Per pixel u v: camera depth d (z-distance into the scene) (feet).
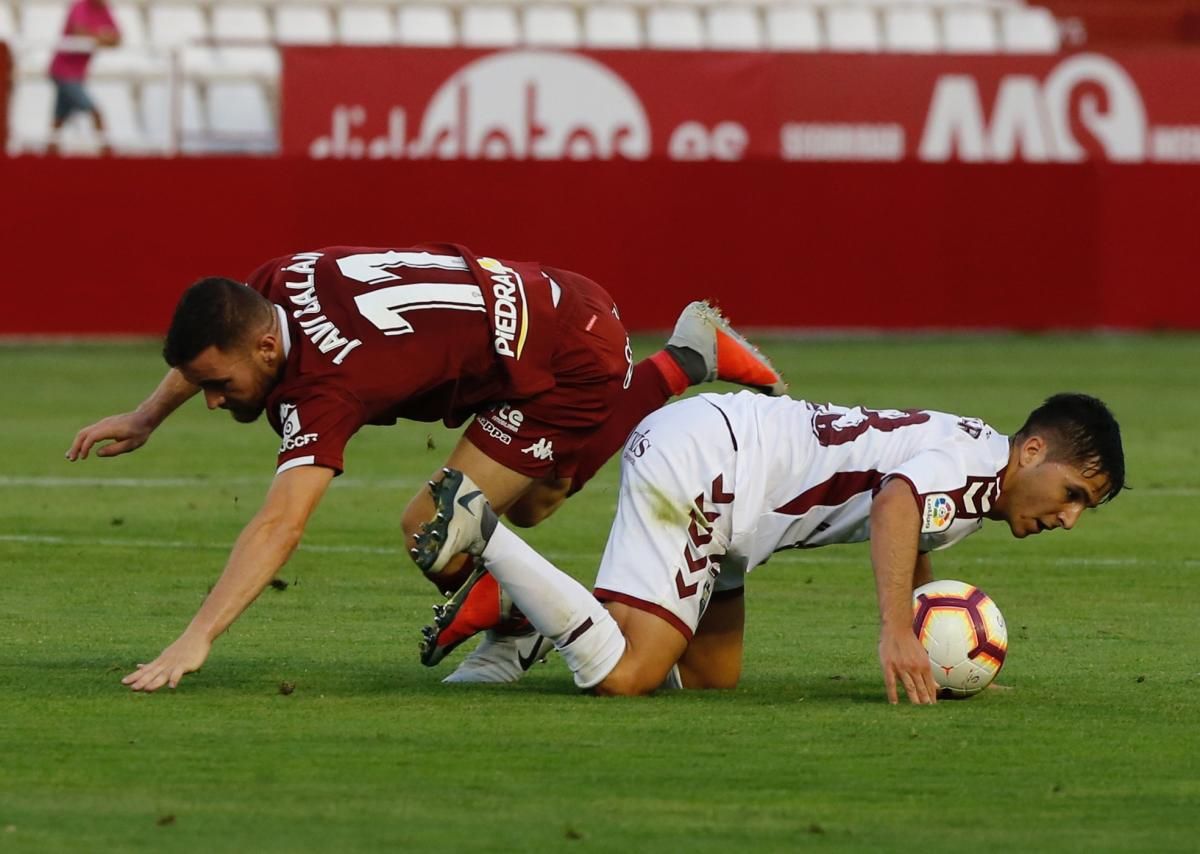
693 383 67.31
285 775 44.75
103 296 189.06
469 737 49.11
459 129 200.34
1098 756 47.91
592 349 57.67
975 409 143.84
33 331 188.24
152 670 51.11
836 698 55.62
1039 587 79.41
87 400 150.41
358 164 191.93
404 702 53.78
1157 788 44.70
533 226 195.31
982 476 53.98
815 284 200.13
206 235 190.08
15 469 114.11
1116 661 62.69
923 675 53.21
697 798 43.27
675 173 196.95
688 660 57.52
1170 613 73.10
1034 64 208.74
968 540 92.58
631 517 55.98
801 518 56.34
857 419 57.16
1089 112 209.77
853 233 200.54
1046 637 67.51
